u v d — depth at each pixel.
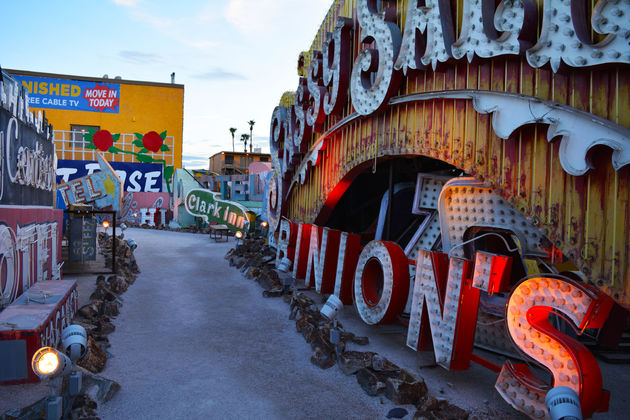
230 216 28.91
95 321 8.76
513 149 6.29
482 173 6.86
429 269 7.12
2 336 5.77
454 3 7.22
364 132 10.78
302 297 10.75
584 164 5.09
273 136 19.11
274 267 15.80
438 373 6.87
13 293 7.61
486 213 7.53
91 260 15.16
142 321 9.52
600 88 5.05
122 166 42.72
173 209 37.81
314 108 13.42
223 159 71.50
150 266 16.67
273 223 18.78
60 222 12.73
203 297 11.89
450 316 6.55
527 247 7.02
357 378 6.53
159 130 47.75
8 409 5.15
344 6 12.60
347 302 10.53
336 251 11.41
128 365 7.01
